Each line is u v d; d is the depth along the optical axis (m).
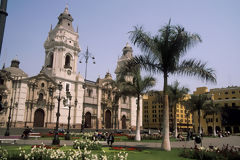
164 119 18.80
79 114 62.72
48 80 57.56
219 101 87.06
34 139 30.88
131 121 80.81
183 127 106.62
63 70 62.12
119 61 83.44
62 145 22.23
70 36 66.62
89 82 70.56
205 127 89.06
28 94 53.19
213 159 13.23
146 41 18.69
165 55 18.89
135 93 32.59
